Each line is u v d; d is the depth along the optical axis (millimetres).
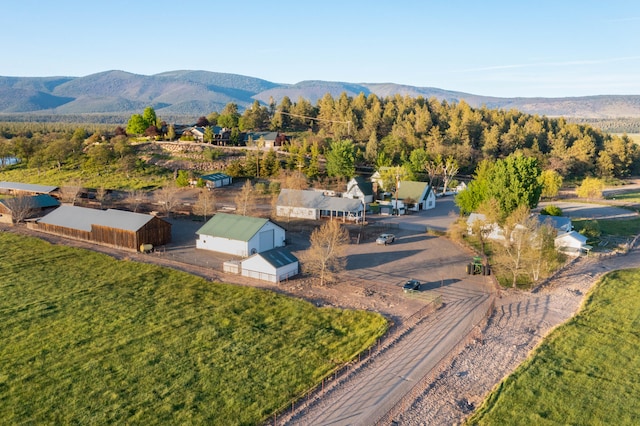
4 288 54000
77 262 64812
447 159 151875
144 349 39812
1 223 90688
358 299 52469
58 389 33875
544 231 60062
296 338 42406
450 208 112875
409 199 109250
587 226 84500
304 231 84938
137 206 102688
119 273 60000
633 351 40875
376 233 84125
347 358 39062
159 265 63812
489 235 79938
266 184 126125
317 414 31719
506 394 34375
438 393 34562
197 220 93062
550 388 35250
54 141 154500
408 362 38781
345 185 126250
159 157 145625
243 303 50375
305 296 53125
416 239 80000
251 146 160250
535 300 53312
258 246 70000
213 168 137750
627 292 55000
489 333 44688
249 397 33250
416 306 50781
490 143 186250
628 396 34219
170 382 34938
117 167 138750
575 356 40156
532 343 42812
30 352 39156
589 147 190375
